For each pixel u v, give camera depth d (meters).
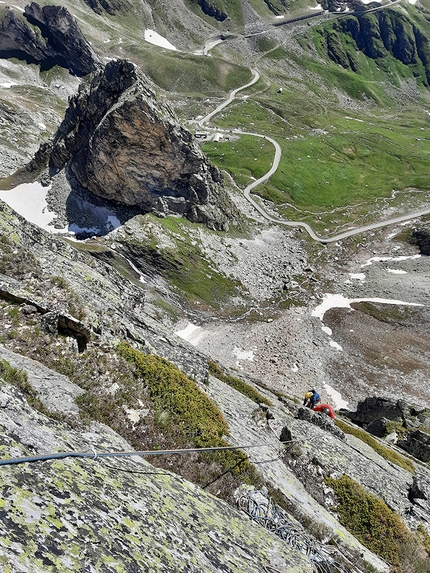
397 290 122.06
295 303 117.19
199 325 103.31
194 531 8.98
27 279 17.81
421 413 49.22
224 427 17.12
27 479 6.79
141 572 6.47
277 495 15.45
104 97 121.62
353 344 102.00
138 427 13.58
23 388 10.58
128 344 18.03
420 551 17.70
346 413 59.09
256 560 9.73
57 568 5.52
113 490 8.22
